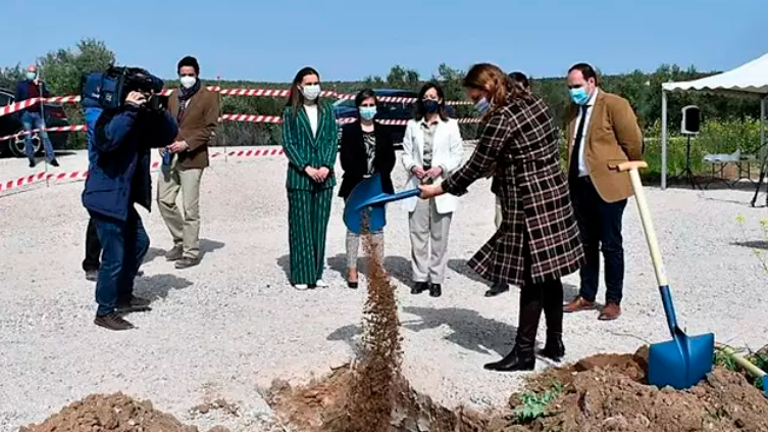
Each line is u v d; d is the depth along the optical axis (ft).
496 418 15.31
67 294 25.16
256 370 18.11
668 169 62.49
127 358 19.02
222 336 20.65
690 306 22.85
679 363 14.80
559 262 16.52
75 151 66.80
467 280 26.71
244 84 93.76
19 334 21.09
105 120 19.98
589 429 13.83
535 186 16.44
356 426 17.38
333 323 21.68
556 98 57.47
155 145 21.59
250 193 46.78
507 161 16.57
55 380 17.63
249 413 16.10
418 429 16.76
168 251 31.86
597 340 19.74
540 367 17.69
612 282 21.40
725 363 16.16
